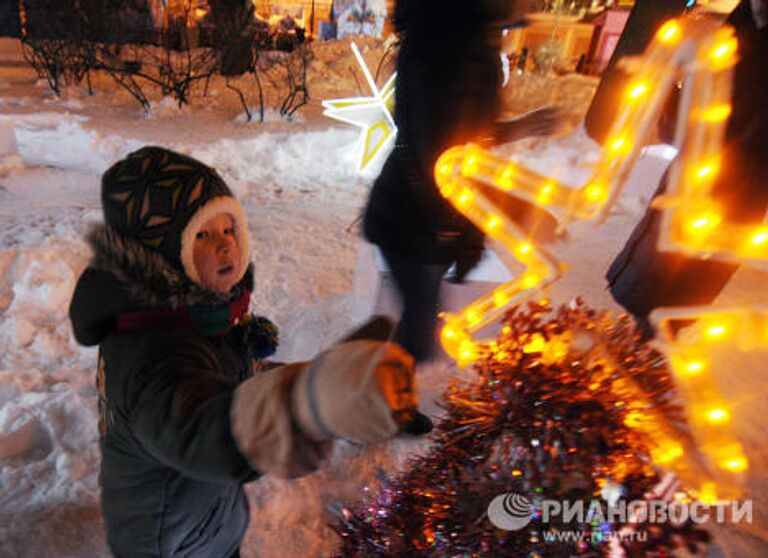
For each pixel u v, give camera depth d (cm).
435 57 187
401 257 224
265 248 416
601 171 108
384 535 132
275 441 68
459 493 117
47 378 251
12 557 171
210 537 128
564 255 422
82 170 568
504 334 125
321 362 66
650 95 99
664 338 122
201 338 103
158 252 99
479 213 134
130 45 1181
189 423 78
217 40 1066
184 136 638
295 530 189
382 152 608
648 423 109
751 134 187
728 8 216
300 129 709
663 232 113
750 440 240
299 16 2003
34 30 1151
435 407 233
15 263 315
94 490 193
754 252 104
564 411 106
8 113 655
